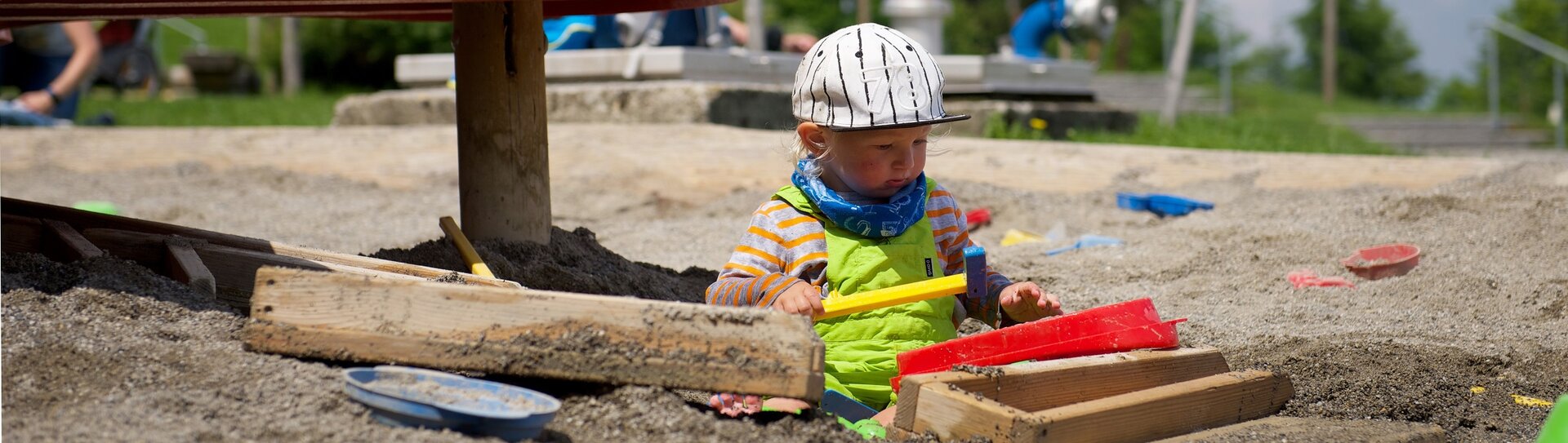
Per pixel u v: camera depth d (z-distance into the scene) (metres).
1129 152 6.37
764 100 8.38
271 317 2.38
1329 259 4.37
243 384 2.20
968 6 43.28
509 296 2.29
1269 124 14.12
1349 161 5.86
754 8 10.33
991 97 9.72
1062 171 6.30
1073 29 10.74
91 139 7.82
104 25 15.48
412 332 2.32
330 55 24.27
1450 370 3.05
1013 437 2.14
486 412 2.11
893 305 2.58
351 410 2.12
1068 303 3.90
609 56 8.41
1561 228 4.58
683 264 4.74
